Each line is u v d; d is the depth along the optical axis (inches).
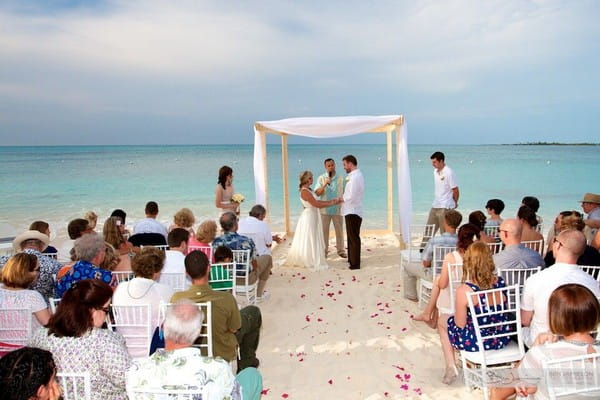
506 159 1711.4
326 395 140.4
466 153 2317.9
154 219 258.2
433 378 150.2
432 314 177.6
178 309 86.0
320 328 196.2
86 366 86.7
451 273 145.4
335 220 327.9
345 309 219.1
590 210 222.4
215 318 125.1
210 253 203.5
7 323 121.0
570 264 121.2
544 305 119.8
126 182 953.5
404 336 185.8
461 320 125.8
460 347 128.7
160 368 77.7
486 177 1009.5
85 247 145.6
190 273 127.6
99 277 142.4
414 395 138.9
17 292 127.3
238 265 204.2
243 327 148.7
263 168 336.2
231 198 314.8
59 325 87.7
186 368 77.6
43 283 166.1
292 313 214.8
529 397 96.7
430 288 204.5
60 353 86.7
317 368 159.3
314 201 292.8
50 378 66.6
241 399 85.0
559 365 83.4
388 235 405.7
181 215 229.5
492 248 209.0
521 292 147.9
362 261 318.0
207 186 880.3
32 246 190.7
